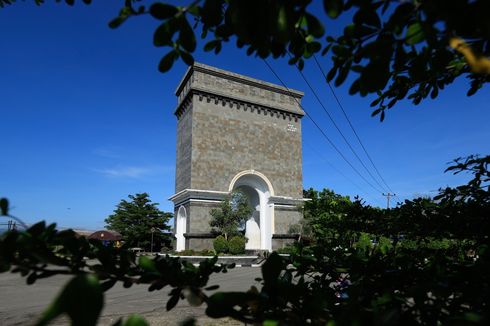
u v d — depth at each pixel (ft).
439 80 7.39
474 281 6.04
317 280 8.84
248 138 105.50
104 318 27.40
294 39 4.89
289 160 111.24
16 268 4.31
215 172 98.22
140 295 39.04
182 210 100.53
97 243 5.80
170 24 4.38
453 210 9.16
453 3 3.25
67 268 5.50
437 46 3.90
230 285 46.57
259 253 97.25
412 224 9.72
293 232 99.96
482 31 3.30
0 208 4.32
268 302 4.85
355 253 8.34
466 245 9.35
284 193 107.65
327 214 12.00
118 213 146.20
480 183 9.65
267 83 111.14
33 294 40.96
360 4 3.92
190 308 31.12
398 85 7.75
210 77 102.68
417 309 5.55
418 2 3.75
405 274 7.28
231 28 5.20
